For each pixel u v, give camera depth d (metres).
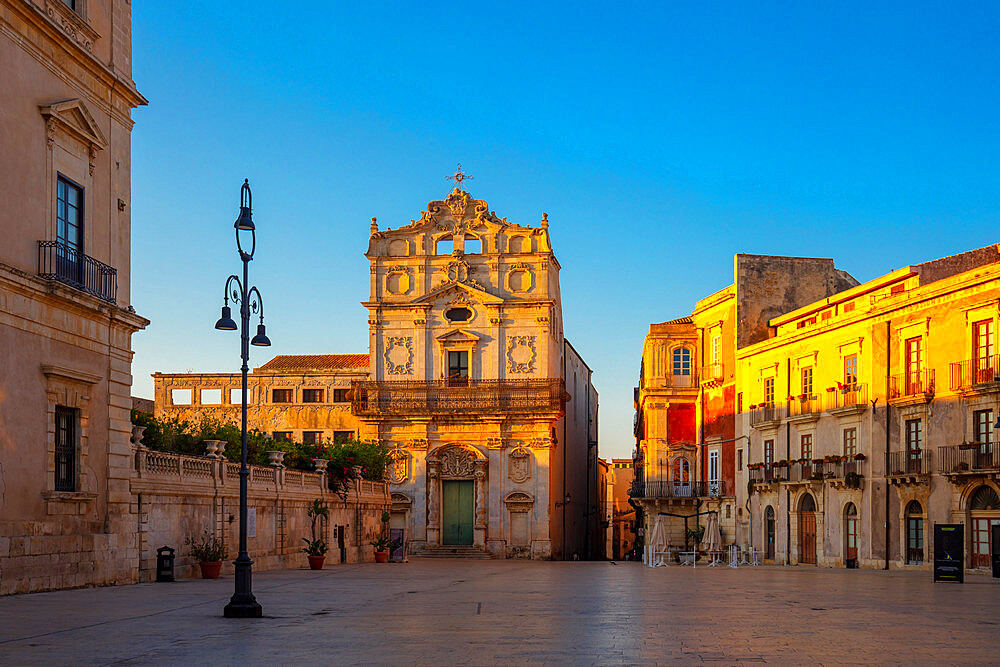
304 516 43.94
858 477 46.88
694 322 67.50
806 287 61.66
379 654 13.07
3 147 23.16
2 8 23.11
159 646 13.91
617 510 117.69
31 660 12.50
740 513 60.28
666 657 12.79
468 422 66.44
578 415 82.88
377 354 67.56
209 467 34.62
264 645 14.02
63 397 25.22
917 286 46.09
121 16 28.98
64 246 24.98
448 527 66.31
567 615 18.78
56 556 24.66
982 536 39.88
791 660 12.57
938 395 42.47
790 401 54.16
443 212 68.69
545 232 67.38
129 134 29.27
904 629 16.36
